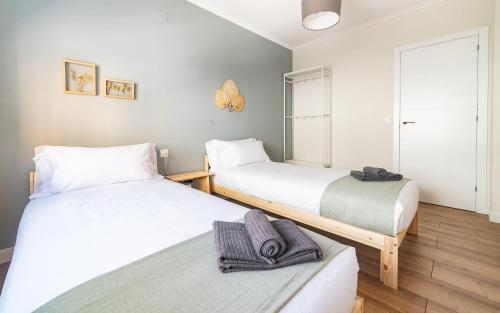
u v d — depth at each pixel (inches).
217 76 125.6
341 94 150.1
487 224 95.9
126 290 27.7
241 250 34.6
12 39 69.4
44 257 35.2
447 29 111.4
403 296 56.2
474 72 106.0
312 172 99.6
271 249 33.5
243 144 128.1
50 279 30.1
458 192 113.3
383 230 60.3
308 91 167.3
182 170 113.0
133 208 56.4
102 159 76.7
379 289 58.9
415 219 86.1
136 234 42.9
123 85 91.5
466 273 64.1
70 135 80.6
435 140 117.7
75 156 73.0
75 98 81.0
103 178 75.4
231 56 131.8
